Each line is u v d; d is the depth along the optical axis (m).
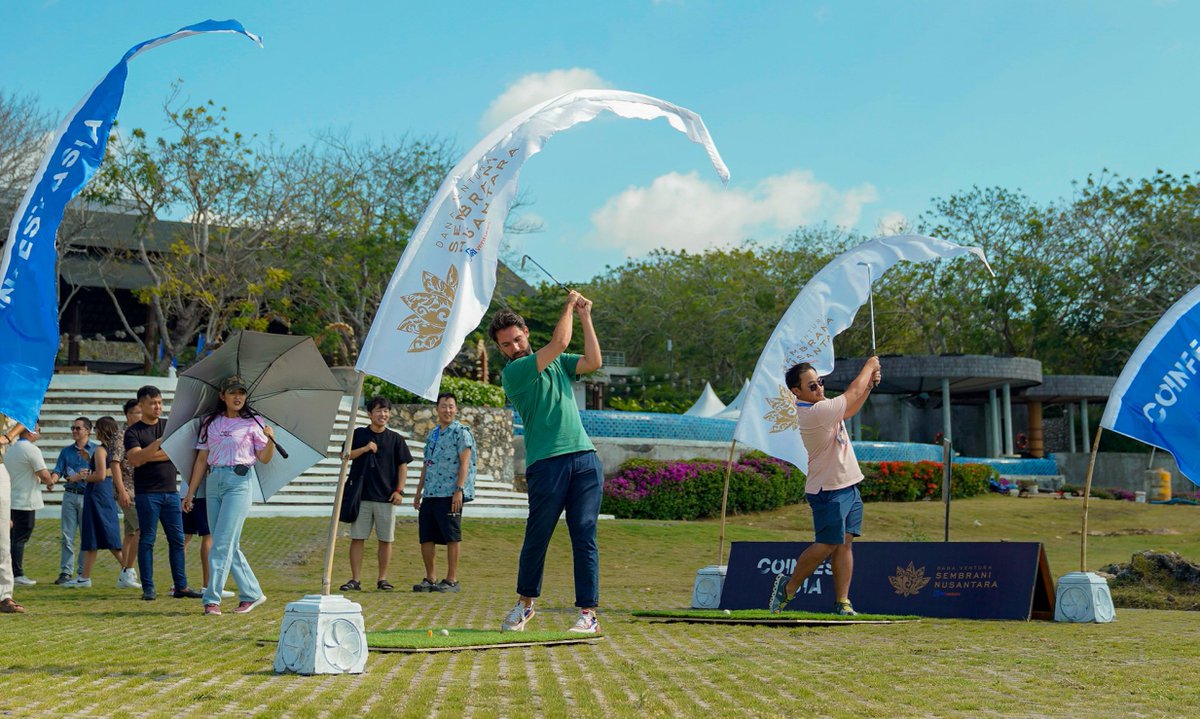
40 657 5.44
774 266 53.53
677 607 9.38
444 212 5.61
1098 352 49.81
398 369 5.43
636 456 27.11
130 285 36.00
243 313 32.84
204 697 4.25
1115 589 10.67
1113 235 46.50
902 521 25.73
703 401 35.50
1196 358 7.75
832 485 7.97
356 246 33.91
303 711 3.96
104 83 5.43
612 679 4.84
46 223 5.23
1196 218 43.38
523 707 4.11
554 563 16.23
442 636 6.20
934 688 4.62
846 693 4.49
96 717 3.83
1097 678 4.90
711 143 6.35
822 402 7.96
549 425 6.58
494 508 22.36
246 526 17.56
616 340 56.50
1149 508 28.88
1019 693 4.50
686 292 54.44
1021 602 8.05
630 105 6.17
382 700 4.23
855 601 8.69
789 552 9.10
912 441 45.56
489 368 41.06
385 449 11.02
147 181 31.00
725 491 9.59
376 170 35.78
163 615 7.79
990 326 50.28
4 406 5.00
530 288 45.31
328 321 36.53
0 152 30.92
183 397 7.86
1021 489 34.78
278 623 7.26
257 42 5.52
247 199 32.78
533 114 5.90
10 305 5.12
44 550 14.66
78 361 38.59
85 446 11.50
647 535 19.84
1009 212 48.50
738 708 4.13
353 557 10.94
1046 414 52.38
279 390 8.09
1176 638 6.66
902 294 48.62
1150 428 7.79
